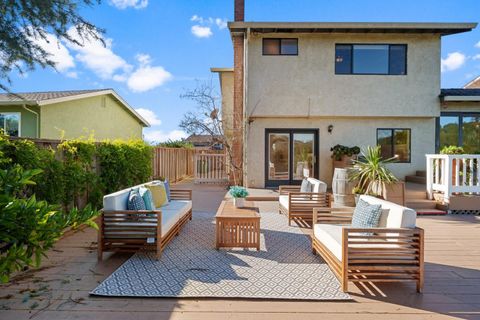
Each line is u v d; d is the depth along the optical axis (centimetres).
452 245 547
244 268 431
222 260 461
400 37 1111
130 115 1892
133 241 459
